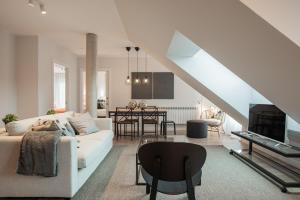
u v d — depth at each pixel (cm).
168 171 188
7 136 258
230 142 567
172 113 813
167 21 266
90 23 442
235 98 479
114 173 336
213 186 294
